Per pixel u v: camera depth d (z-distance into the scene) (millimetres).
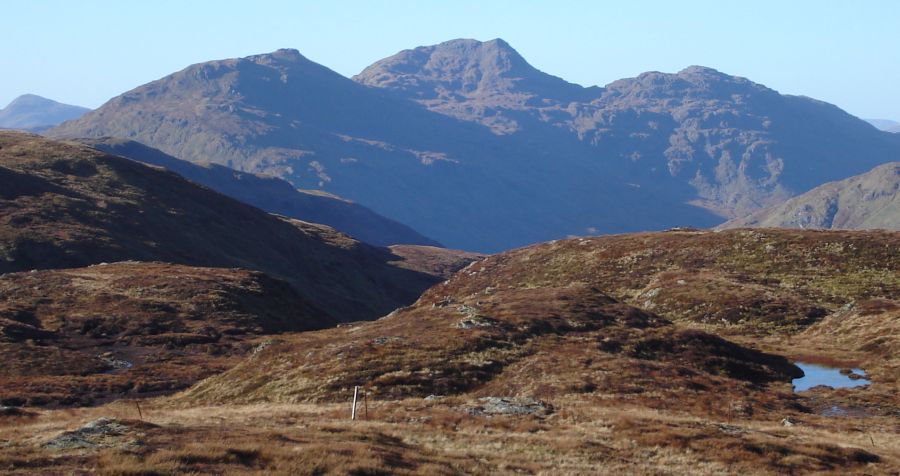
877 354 61625
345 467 25125
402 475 25375
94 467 23875
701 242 106625
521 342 57469
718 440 33812
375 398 46188
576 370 50125
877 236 97812
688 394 46469
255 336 98000
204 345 90062
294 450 26984
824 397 49469
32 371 73812
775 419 42469
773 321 78250
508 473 27500
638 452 32312
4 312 94000
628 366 51125
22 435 29547
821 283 87938
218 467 24500
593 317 65188
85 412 41469
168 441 27719
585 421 37938
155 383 69625
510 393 47094
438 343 56219
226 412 40469
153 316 99500
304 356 57625
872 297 81875
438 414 38875
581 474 27781
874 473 30609
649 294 91250
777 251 99250
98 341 89438
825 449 33562
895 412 45656
